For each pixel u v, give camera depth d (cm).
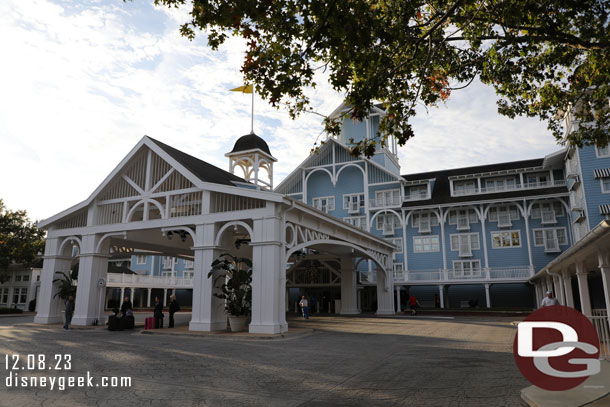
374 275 3959
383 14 862
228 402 643
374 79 841
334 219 2217
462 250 3788
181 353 1174
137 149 2045
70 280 2203
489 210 3797
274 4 704
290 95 815
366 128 4269
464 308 3403
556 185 3572
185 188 1930
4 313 3881
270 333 1597
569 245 3488
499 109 1187
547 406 542
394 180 4038
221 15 690
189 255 2806
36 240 4403
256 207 1780
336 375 855
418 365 970
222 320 1805
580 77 1059
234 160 2328
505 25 845
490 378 805
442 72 1040
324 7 698
